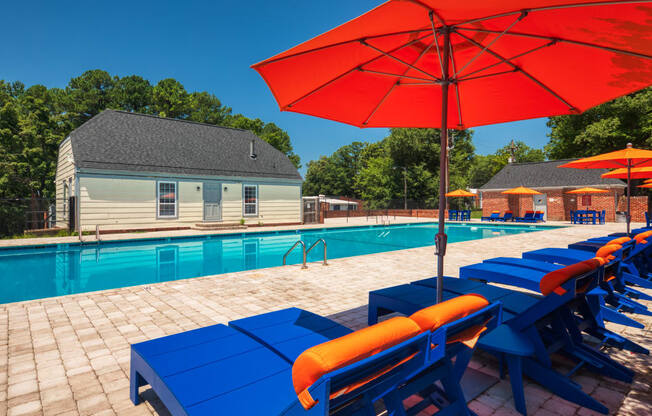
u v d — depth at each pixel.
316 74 2.68
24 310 4.59
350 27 1.94
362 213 32.50
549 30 2.20
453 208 34.34
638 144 25.55
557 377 2.56
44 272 9.02
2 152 24.19
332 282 6.26
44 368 3.01
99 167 14.87
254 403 1.67
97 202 14.90
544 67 2.73
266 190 20.42
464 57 2.96
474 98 3.45
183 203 17.31
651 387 2.66
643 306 4.31
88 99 41.19
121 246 12.77
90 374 2.91
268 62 2.33
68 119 34.38
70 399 2.53
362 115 3.63
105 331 3.87
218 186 18.50
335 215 30.81
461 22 2.18
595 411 2.36
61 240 12.38
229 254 12.02
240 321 2.81
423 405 2.13
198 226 16.95
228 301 5.03
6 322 4.14
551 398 2.53
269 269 7.48
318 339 2.42
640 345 3.39
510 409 2.39
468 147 41.22
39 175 27.16
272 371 2.00
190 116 46.56
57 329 3.92
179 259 11.07
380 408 2.31
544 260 5.56
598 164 6.65
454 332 1.92
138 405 2.46
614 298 4.43
